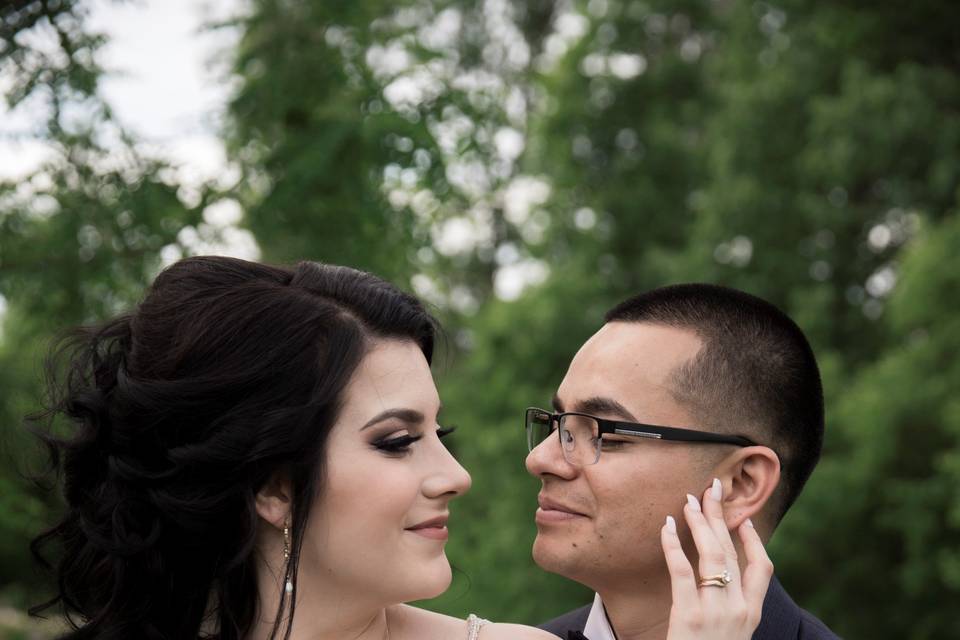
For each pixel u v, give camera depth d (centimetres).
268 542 194
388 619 209
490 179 529
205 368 190
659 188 1479
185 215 441
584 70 1563
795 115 1281
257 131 476
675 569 209
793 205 1255
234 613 193
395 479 187
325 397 185
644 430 223
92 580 203
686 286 237
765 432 230
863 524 1038
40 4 354
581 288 1277
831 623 1034
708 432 225
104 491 200
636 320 234
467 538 1123
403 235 491
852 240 1244
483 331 1271
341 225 481
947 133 1173
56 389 219
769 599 236
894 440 1008
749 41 1373
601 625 244
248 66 482
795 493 242
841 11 1271
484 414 1216
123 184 429
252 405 187
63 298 441
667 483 223
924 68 1230
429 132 468
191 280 199
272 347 188
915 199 1206
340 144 463
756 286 1231
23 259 438
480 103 498
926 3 1245
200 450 186
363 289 197
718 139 1348
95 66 381
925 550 980
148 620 196
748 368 228
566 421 231
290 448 185
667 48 1594
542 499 234
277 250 477
